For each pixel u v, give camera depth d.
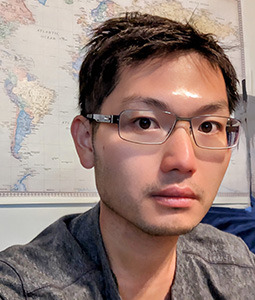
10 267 0.53
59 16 1.28
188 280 0.62
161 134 0.50
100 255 0.57
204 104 0.51
